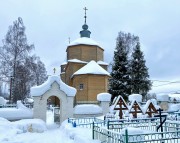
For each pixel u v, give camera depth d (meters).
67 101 22.97
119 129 13.47
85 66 33.19
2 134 14.81
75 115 23.42
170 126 13.36
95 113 24.02
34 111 21.72
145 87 39.31
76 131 14.09
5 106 24.27
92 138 11.49
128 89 37.84
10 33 37.22
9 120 20.67
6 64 36.22
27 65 38.16
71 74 35.53
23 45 37.47
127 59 40.78
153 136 12.05
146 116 16.53
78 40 37.50
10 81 35.88
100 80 32.06
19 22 38.16
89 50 36.53
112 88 37.75
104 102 25.23
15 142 12.69
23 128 17.56
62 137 15.14
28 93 41.50
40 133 17.48
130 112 16.53
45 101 22.19
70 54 36.91
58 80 22.94
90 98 31.16
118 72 38.31
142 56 40.91
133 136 8.94
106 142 10.03
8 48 36.59
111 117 18.31
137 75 39.34
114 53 39.88
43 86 22.36
